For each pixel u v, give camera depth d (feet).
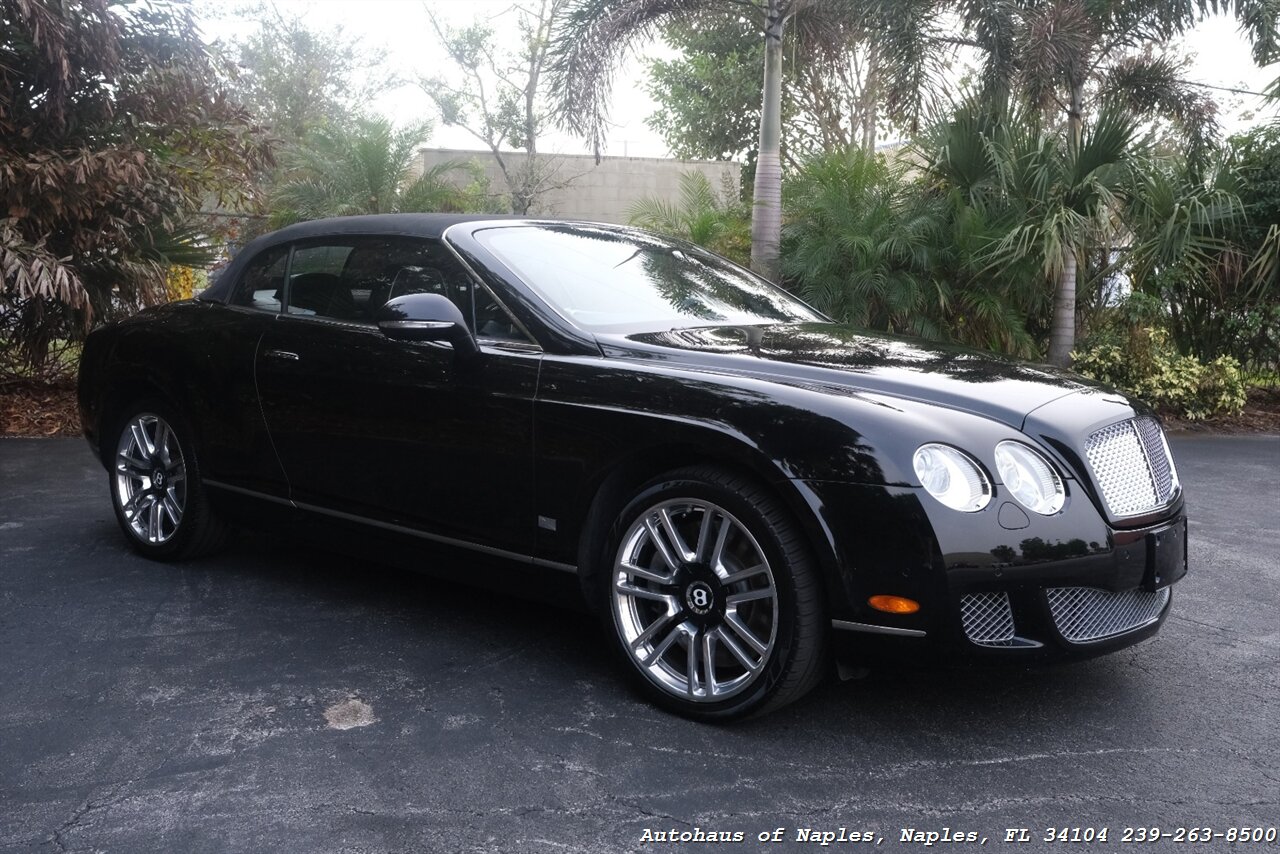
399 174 51.19
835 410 9.29
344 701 10.48
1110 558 9.30
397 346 12.11
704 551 9.86
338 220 13.88
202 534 14.82
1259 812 8.42
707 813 8.36
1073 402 9.95
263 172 30.50
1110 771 9.09
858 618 9.04
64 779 8.86
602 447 10.35
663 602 10.18
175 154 28.30
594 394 10.50
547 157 61.87
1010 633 9.09
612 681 11.03
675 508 10.02
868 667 9.32
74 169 24.72
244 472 13.88
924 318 31.89
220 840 7.91
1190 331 36.63
